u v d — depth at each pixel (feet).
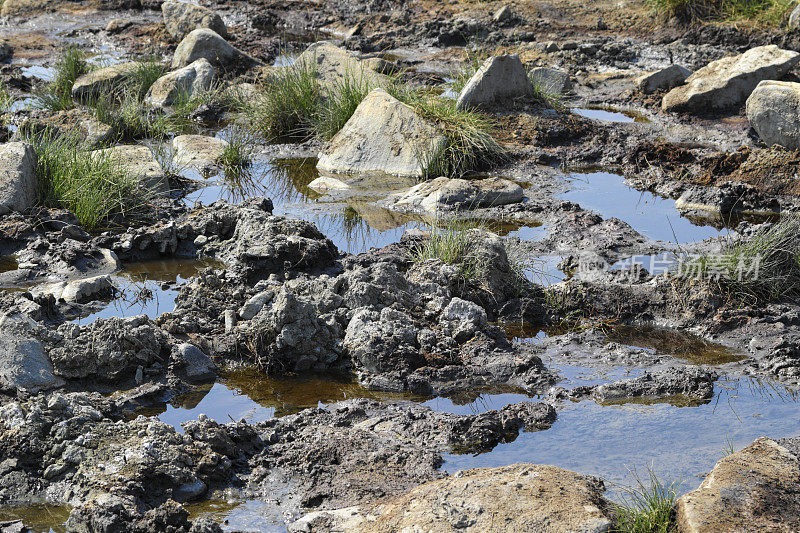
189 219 29.45
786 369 20.63
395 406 19.42
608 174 35.19
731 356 21.70
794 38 47.34
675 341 22.61
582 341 22.49
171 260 27.76
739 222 29.91
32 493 16.24
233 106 43.98
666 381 20.04
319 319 21.56
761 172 32.32
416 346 21.44
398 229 29.68
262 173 35.86
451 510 14.60
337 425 18.54
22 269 26.22
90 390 19.89
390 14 60.29
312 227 27.63
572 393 19.85
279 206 31.96
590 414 19.03
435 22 56.59
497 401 19.74
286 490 16.40
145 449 16.63
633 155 35.73
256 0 66.80
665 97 41.63
